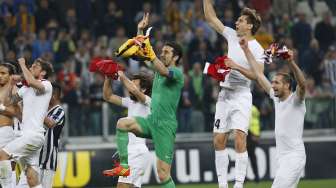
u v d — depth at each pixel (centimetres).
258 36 5569
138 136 3275
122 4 6103
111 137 5306
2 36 5641
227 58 3359
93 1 6016
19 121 3666
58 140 3634
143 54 3125
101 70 3456
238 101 3447
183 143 5275
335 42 6088
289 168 3259
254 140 5106
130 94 3625
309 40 5988
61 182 5097
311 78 5809
